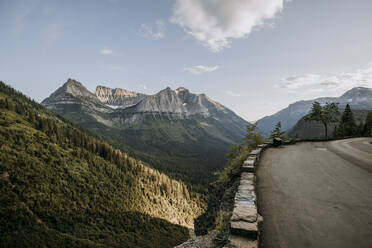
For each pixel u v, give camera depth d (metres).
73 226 97.06
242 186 7.63
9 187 97.19
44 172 114.38
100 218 108.38
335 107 51.12
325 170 10.94
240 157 16.34
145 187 148.12
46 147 134.25
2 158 107.88
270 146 22.59
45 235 85.25
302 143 27.16
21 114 166.25
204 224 20.22
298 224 5.37
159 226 122.50
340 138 36.09
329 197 7.06
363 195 7.15
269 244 4.60
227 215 7.48
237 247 4.26
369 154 16.33
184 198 162.12
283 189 8.12
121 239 99.50
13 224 83.88
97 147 168.12
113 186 132.88
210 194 21.39
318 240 4.59
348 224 5.19
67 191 111.94
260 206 6.68
